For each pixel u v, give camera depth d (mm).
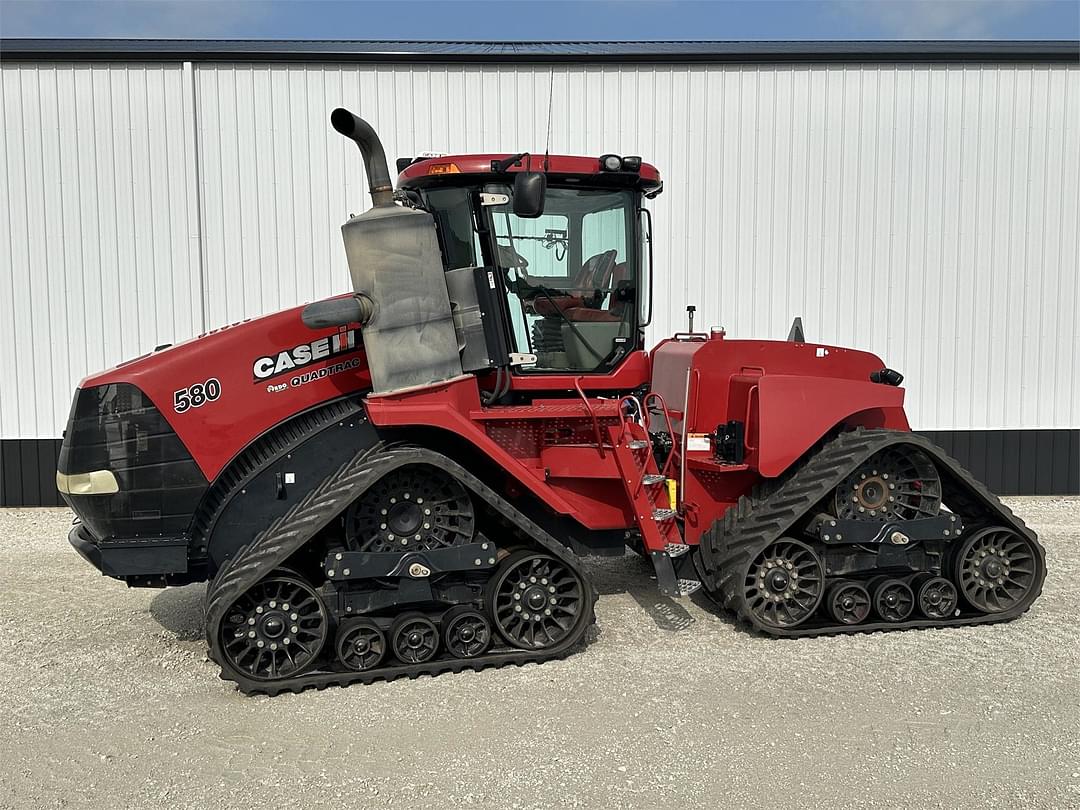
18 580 6105
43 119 8266
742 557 4570
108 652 4645
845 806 2973
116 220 8398
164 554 4145
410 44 9039
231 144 8453
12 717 3789
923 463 4844
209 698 3986
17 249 8352
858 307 8820
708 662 4336
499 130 8609
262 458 4379
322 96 8484
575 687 4020
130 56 8219
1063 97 8688
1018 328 8859
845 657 4391
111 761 3355
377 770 3246
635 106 8617
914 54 8547
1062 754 3338
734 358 4945
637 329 4902
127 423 4105
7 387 8453
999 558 4949
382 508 4164
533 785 3119
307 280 8625
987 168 8727
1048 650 4477
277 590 4023
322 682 4035
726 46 8852
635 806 2973
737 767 3240
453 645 4250
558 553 4293
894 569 4852
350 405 4496
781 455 4637
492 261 4531
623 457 4496
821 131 8672
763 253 8773
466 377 4398
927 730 3543
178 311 8523
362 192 8578
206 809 2992
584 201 4711
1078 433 8922
